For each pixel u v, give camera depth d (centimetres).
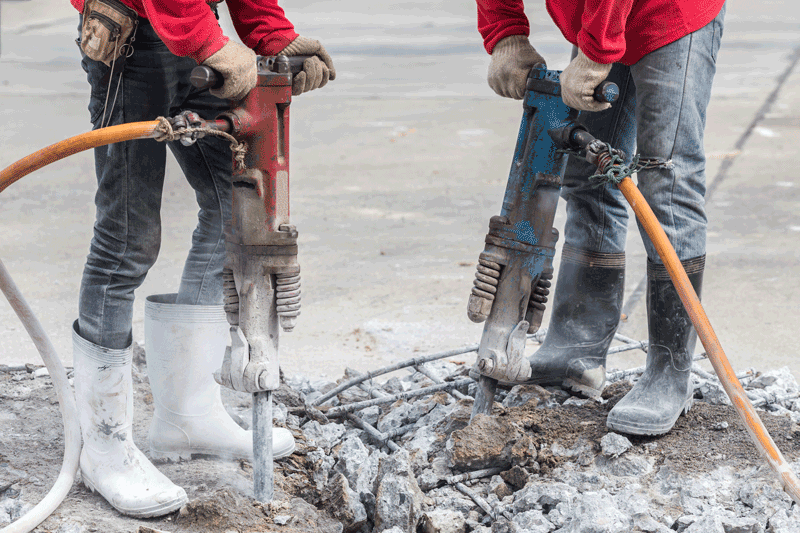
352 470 331
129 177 290
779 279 684
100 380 298
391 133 1432
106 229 296
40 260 746
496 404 371
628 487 316
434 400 396
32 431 359
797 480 279
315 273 728
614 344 559
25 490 309
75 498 307
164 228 835
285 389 402
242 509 293
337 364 527
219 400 347
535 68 316
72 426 312
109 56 275
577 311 411
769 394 401
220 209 335
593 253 402
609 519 280
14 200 978
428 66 2264
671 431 349
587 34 289
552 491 304
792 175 1064
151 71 288
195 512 288
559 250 775
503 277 325
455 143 1345
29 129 1348
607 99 297
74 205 960
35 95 1716
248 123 273
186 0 251
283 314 289
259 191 280
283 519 290
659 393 349
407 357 539
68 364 504
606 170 296
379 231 870
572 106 305
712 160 1146
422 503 312
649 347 361
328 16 3847
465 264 752
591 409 375
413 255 782
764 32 2739
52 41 2748
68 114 1504
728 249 773
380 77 2084
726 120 1422
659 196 340
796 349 539
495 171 1154
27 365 438
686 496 309
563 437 349
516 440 336
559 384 412
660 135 336
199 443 342
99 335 297
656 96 333
